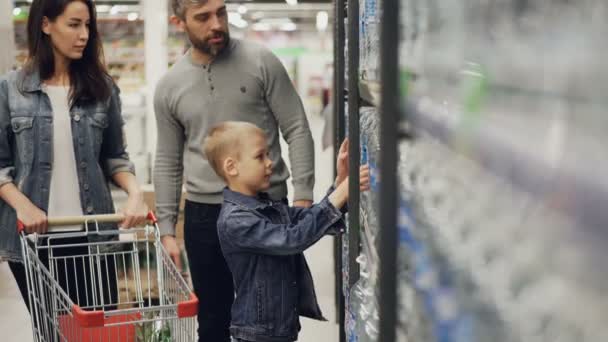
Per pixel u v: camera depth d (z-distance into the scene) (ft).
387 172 2.79
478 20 2.31
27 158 9.37
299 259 8.64
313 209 7.84
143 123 24.85
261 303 8.22
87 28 9.32
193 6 9.45
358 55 6.47
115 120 10.14
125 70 32.24
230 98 9.83
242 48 9.95
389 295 2.82
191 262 10.41
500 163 2.08
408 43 3.02
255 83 9.87
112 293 10.05
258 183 8.36
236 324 8.39
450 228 2.54
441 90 2.65
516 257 1.97
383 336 2.82
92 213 9.63
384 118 2.78
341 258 9.81
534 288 1.86
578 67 1.67
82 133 9.53
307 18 85.71
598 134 1.58
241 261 8.27
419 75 2.90
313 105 97.25
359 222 6.45
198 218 10.16
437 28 2.72
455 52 2.51
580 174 1.64
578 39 1.69
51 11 9.10
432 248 2.73
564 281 1.70
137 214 9.05
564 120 1.72
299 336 14.55
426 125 2.81
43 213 8.78
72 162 9.54
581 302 1.63
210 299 10.38
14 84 9.44
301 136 10.11
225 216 8.22
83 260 9.11
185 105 9.98
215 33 9.54
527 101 1.93
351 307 6.11
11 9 20.65
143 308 7.20
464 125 2.40
